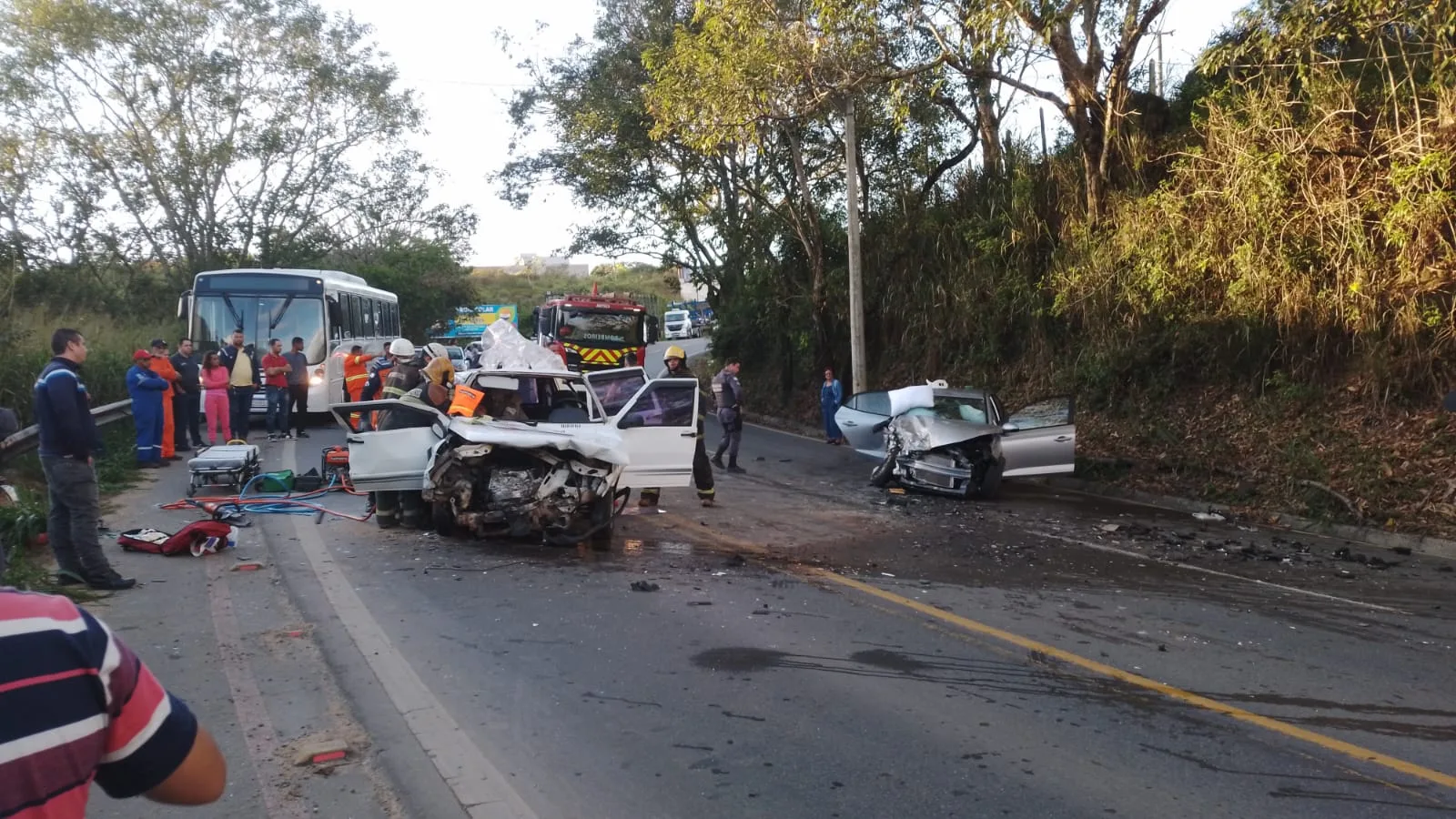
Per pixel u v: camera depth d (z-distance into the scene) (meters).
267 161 37.84
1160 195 17.25
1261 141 15.59
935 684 5.99
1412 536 11.27
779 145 25.98
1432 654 6.92
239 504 11.45
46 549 8.67
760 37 16.69
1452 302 13.38
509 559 9.16
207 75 35.25
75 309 31.03
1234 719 5.53
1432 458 12.52
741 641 6.77
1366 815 4.37
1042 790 4.56
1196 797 4.52
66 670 1.57
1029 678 6.16
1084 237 18.81
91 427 7.44
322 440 18.34
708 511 12.38
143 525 10.24
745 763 4.81
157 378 14.59
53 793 1.54
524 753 4.86
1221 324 16.22
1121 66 16.97
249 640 6.48
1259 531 12.22
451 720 5.26
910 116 22.06
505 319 11.70
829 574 8.93
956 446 13.99
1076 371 18.48
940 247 23.41
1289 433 14.48
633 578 8.55
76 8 32.25
